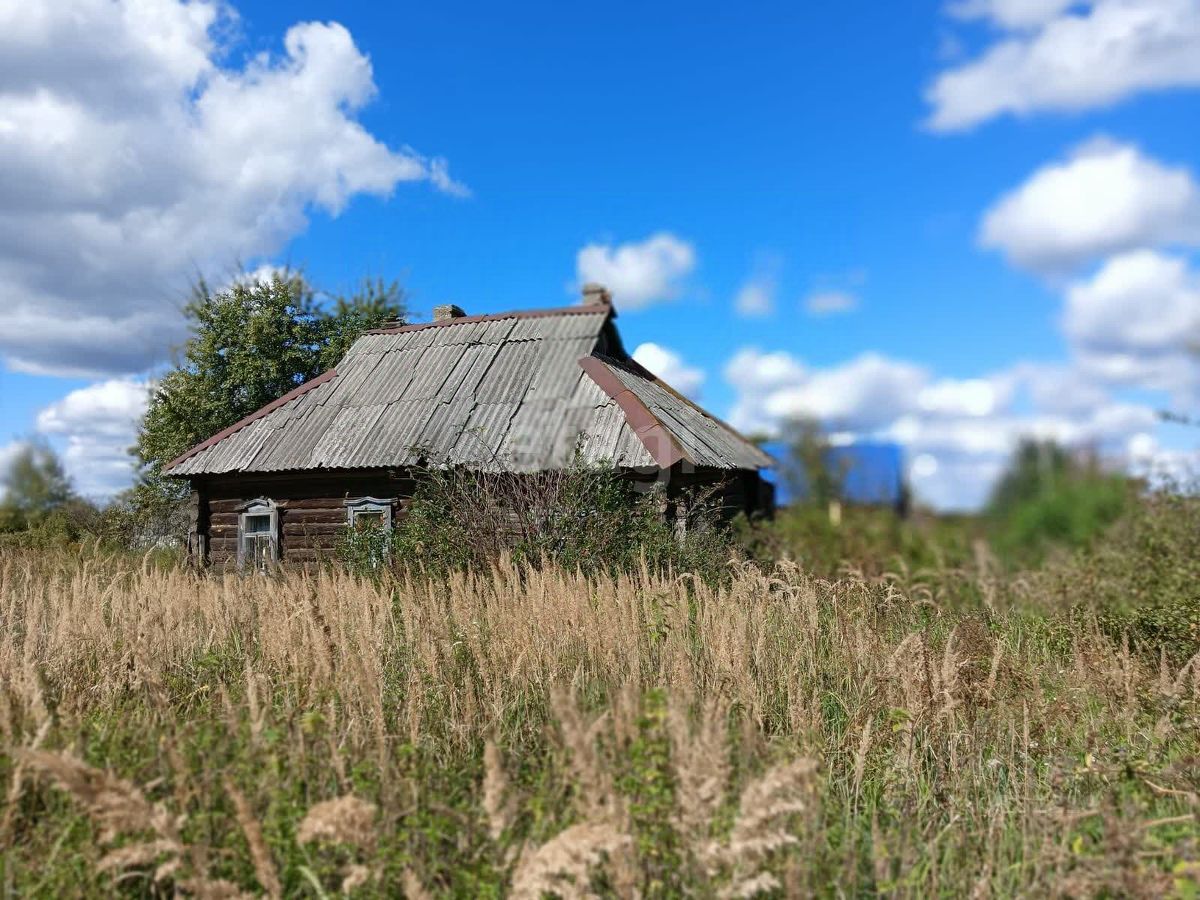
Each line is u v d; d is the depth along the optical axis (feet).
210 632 19.35
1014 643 22.09
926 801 13.01
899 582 29.76
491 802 9.37
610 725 11.60
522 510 33.58
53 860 10.11
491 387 46.68
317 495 46.80
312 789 11.52
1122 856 9.74
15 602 21.03
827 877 10.32
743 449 52.06
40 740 10.78
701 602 19.94
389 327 55.62
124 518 61.72
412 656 16.35
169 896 10.11
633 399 41.60
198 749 11.54
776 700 15.78
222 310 71.61
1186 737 14.92
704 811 8.98
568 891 8.34
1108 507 32.96
